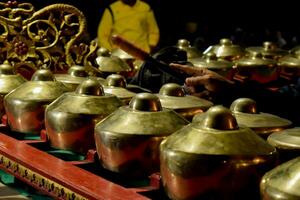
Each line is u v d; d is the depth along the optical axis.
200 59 2.65
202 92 1.94
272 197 1.10
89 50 2.52
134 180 1.50
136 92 2.07
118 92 1.89
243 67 2.80
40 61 2.46
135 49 1.87
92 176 1.49
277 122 1.54
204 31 5.00
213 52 2.83
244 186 1.23
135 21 3.93
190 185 1.23
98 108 1.67
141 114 1.48
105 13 3.89
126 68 2.54
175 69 1.94
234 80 2.72
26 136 1.94
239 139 1.26
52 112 1.69
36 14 2.45
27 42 2.44
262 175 1.25
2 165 1.77
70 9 2.48
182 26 5.53
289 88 2.59
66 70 2.50
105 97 1.71
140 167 1.45
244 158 1.22
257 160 1.24
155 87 2.27
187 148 1.24
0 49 2.41
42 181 1.54
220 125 1.28
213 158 1.21
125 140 1.44
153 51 4.05
